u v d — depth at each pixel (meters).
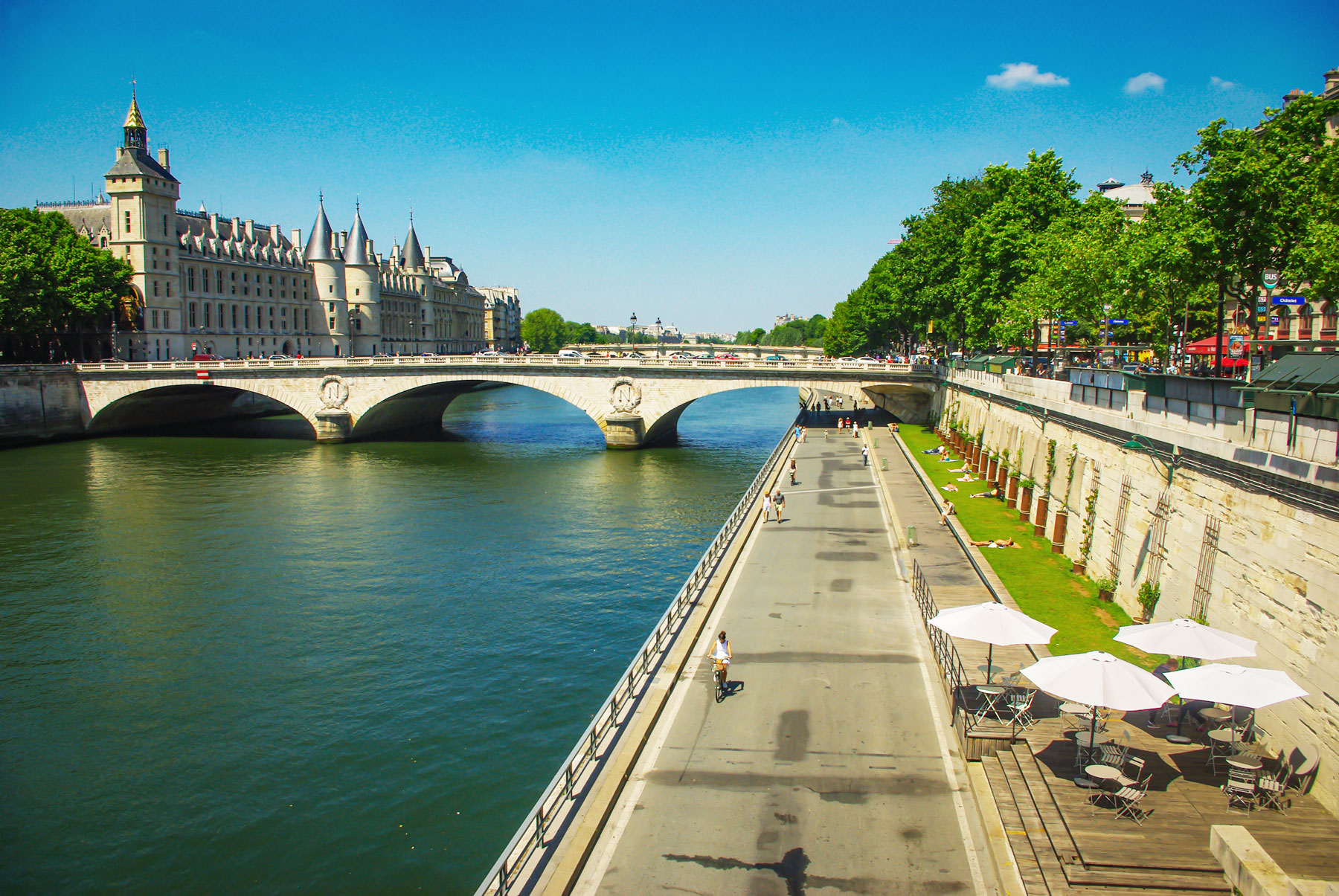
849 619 34.31
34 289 106.44
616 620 43.81
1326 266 35.72
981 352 91.38
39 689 36.53
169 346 137.62
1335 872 16.95
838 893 18.05
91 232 147.62
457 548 57.16
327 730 32.88
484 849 26.09
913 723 25.36
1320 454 21.59
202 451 101.81
